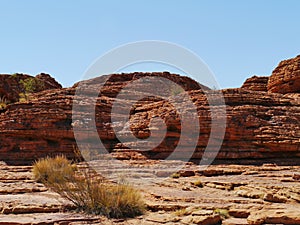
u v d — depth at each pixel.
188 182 18.02
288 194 13.85
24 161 25.67
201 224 10.92
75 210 12.77
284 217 10.92
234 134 25.03
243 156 24.50
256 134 25.05
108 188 13.23
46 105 27.73
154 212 12.90
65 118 27.17
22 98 35.22
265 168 22.33
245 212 11.92
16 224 11.02
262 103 27.42
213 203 13.44
